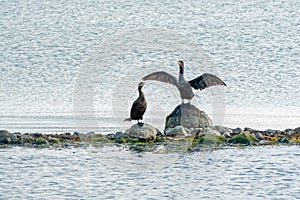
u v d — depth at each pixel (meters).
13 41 70.06
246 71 56.59
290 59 61.34
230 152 28.06
